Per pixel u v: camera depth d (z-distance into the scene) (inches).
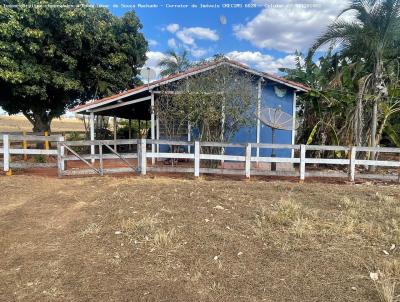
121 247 175.5
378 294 134.0
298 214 229.0
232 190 303.6
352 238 191.3
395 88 467.2
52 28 572.4
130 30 717.9
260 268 155.5
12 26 509.7
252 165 478.3
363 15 439.2
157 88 482.3
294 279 146.1
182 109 422.6
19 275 147.8
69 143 368.2
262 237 189.9
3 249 174.2
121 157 387.9
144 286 138.8
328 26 456.8
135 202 252.5
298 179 394.3
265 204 257.8
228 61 450.9
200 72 454.0
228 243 180.7
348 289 138.5
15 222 213.3
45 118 688.4
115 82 681.0
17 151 372.5
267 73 463.8
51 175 380.8
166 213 226.8
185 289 136.9
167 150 492.4
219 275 148.6
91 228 200.1
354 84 498.9
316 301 130.2
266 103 490.0
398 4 418.3
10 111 676.7
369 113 477.7
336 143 487.2
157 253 168.4
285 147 378.0
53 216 225.0
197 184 327.0
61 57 592.1
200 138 438.9
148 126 978.1
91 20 601.6
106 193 282.4
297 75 586.2
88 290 135.9
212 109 410.3
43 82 571.5
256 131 492.1
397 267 152.3
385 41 437.4
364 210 248.7
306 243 182.9
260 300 130.4
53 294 133.5
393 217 233.9
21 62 542.3
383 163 386.3
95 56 652.7
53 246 177.6
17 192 290.0
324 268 156.0
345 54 494.0
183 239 185.0
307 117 559.8
